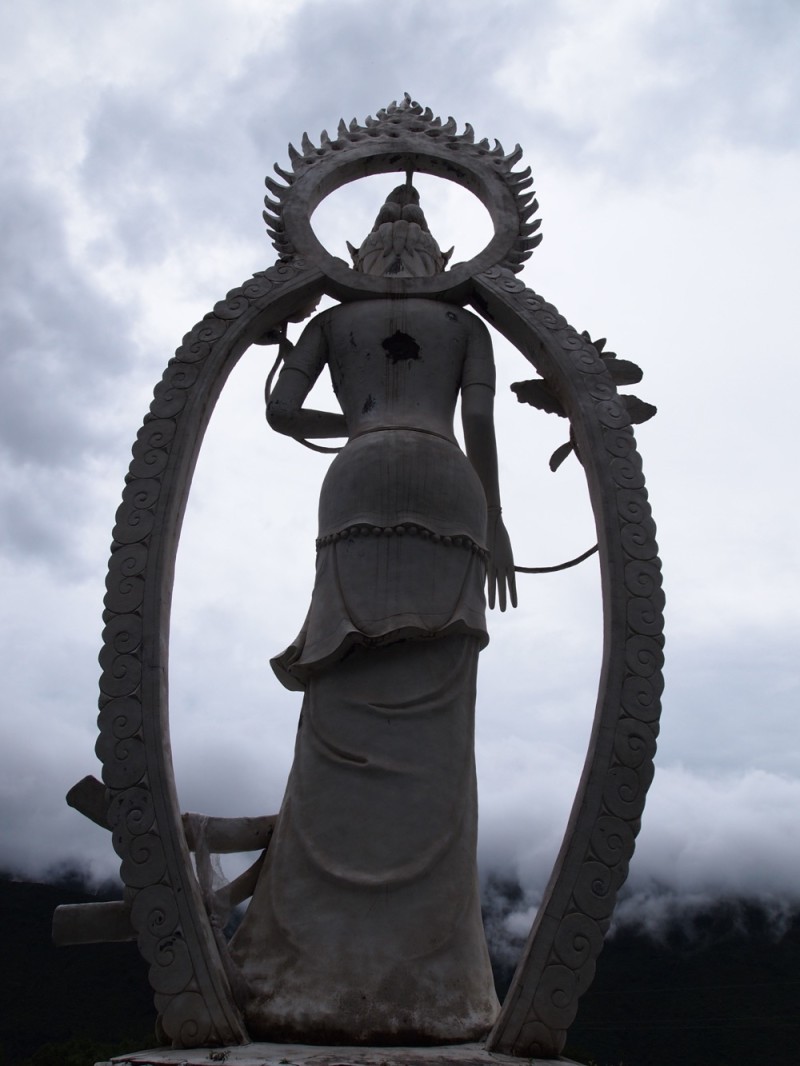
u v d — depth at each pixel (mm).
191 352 7980
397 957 6207
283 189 9078
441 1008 6121
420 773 6789
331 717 7004
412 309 8312
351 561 7289
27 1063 13500
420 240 9172
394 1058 5277
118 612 6914
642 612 7102
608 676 6871
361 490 7457
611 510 7465
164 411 7703
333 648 7027
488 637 7480
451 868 6645
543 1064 5566
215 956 6059
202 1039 5812
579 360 8102
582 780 6562
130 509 7293
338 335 8328
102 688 6680
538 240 9016
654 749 6699
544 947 6113
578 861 6332
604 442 7723
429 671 7090
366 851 6559
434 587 7227
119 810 6371
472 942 6555
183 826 6566
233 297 8297
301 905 6473
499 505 8352
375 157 9359
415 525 7301
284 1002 6102
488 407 8180
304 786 6895
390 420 7887
